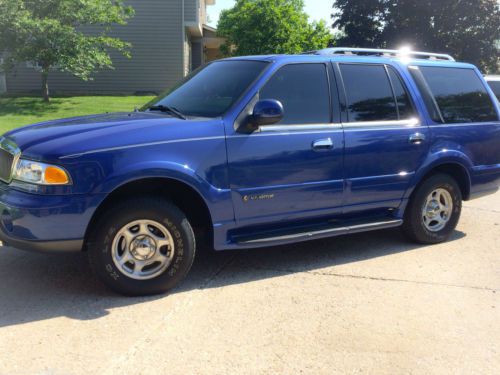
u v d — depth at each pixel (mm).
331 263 4859
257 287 4227
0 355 3074
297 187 4445
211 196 4035
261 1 22953
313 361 3131
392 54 5441
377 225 4996
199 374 2957
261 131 4254
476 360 3209
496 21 32375
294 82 4539
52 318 3562
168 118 4137
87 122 4129
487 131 5727
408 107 5199
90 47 18172
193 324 3545
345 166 4695
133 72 23172
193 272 4539
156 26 22812
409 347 3332
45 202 3537
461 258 5105
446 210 5566
